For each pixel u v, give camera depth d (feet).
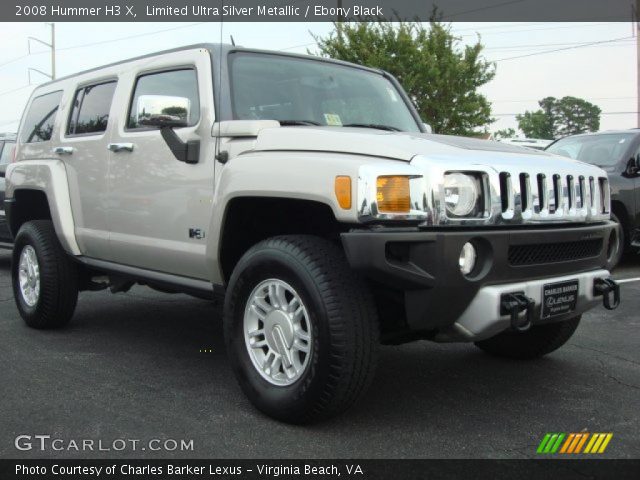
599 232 12.01
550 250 11.11
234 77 13.00
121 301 21.47
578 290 11.49
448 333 10.67
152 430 10.55
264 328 11.21
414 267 9.71
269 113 13.10
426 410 11.55
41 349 15.39
